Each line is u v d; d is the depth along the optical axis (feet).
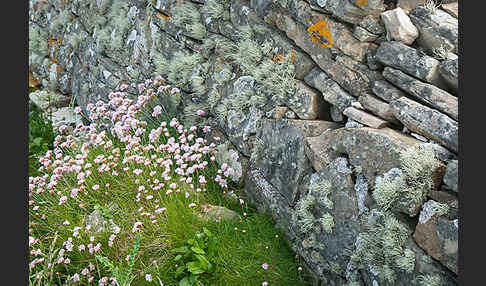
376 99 10.90
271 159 13.08
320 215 11.23
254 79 14.16
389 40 10.93
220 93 15.53
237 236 12.28
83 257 12.41
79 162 14.49
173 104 17.53
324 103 12.51
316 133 11.91
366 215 10.12
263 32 13.97
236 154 14.66
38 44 29.07
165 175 13.37
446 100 9.58
